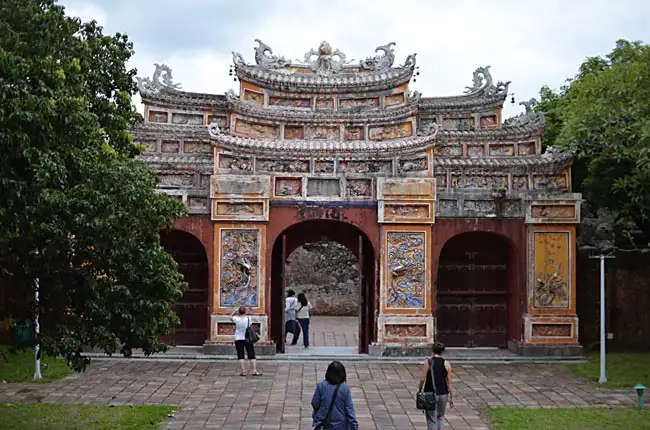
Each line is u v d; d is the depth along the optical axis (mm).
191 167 24609
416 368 22469
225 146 24047
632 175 23844
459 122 29172
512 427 15375
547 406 17609
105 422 15266
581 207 26469
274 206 24281
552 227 24703
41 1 15984
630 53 22656
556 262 24656
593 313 26438
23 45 13188
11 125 12094
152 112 27984
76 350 13688
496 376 21422
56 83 13086
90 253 13859
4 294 14047
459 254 26078
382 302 24125
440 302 25922
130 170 14117
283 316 24234
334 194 24422
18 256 13461
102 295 13977
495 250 26094
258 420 15930
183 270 25656
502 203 24766
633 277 26609
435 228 24656
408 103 26031
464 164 24984
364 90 27984
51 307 14133
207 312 25281
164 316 14688
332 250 38531
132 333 14266
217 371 21609
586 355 24984
